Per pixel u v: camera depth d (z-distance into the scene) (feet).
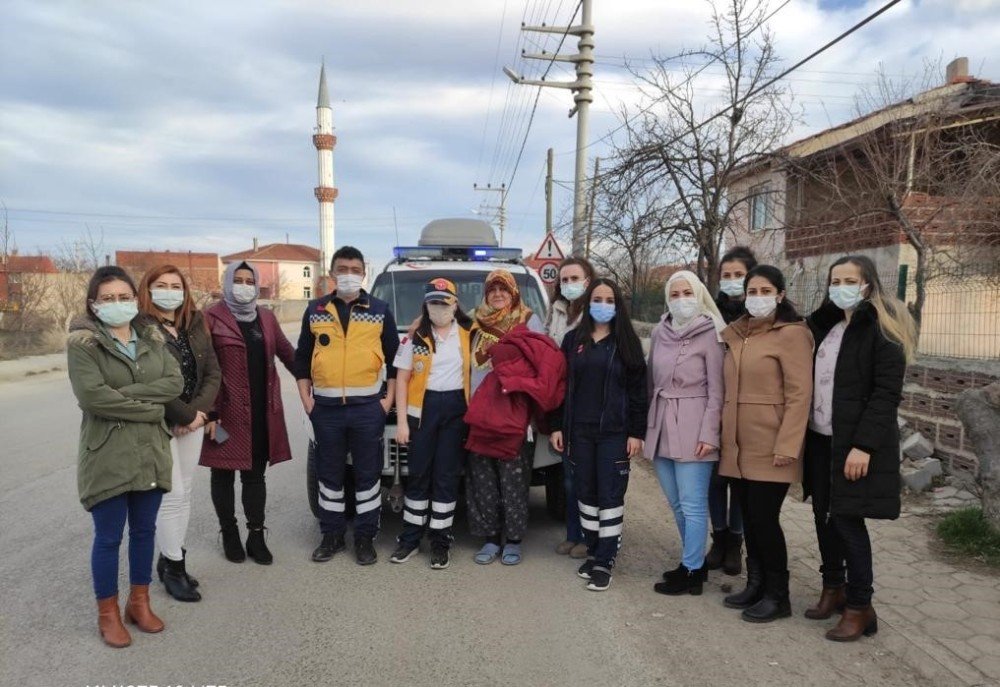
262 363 15.30
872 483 11.66
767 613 12.89
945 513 18.21
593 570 14.58
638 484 23.72
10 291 76.33
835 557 12.91
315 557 15.90
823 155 37.73
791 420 12.40
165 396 11.86
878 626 12.50
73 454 26.96
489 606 13.57
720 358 13.71
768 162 33.96
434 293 15.44
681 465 13.97
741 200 32.32
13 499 20.70
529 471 16.26
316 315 15.65
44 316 78.69
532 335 15.23
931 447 20.98
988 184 25.41
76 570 15.08
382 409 15.94
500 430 14.85
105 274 11.43
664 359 14.12
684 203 31.94
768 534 12.90
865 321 11.87
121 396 11.29
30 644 11.78
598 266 43.98
